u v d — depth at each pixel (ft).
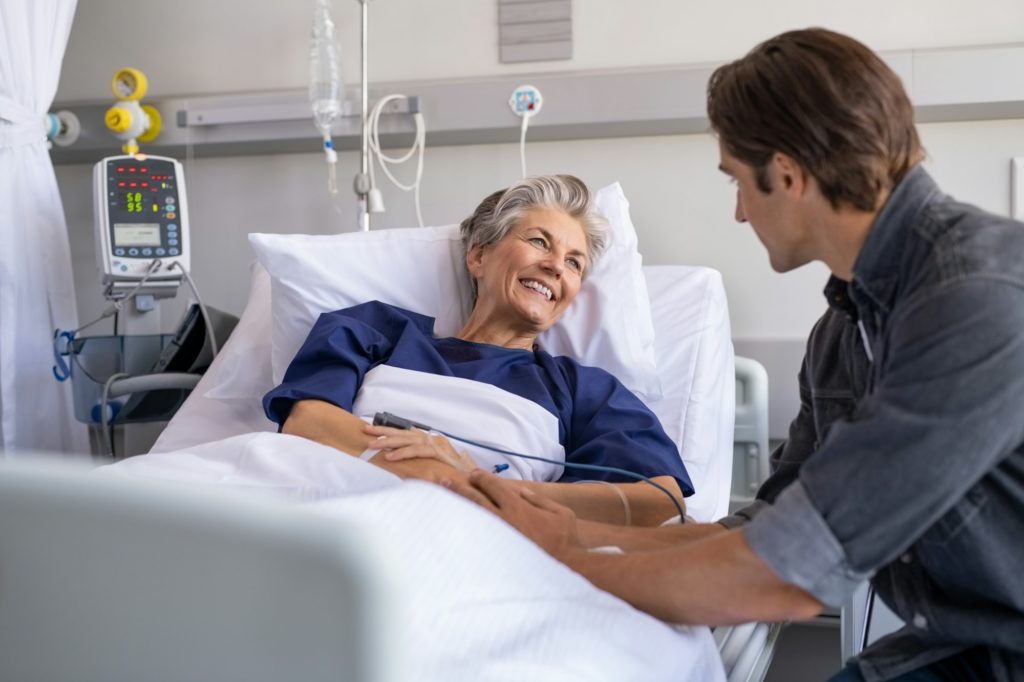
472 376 6.25
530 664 3.16
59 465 2.41
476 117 9.30
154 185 9.05
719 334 7.71
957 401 3.14
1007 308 3.17
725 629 5.20
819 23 8.93
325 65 9.22
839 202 3.63
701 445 6.89
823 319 4.75
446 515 3.60
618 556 3.98
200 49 10.41
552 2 9.41
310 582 2.20
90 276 10.87
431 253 7.27
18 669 2.49
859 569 3.31
